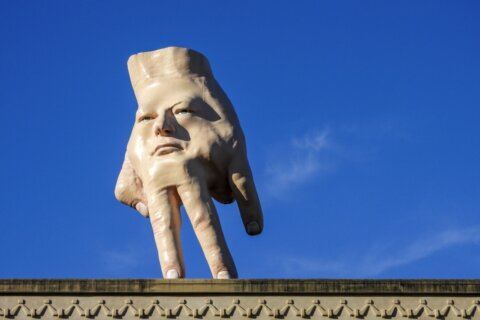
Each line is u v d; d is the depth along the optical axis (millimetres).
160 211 24984
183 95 25703
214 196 25812
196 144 25328
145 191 25391
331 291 22750
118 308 22578
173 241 24766
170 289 22688
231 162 25422
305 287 22766
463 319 22703
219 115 25703
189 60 26172
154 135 25531
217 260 24438
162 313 22531
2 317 22453
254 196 25484
